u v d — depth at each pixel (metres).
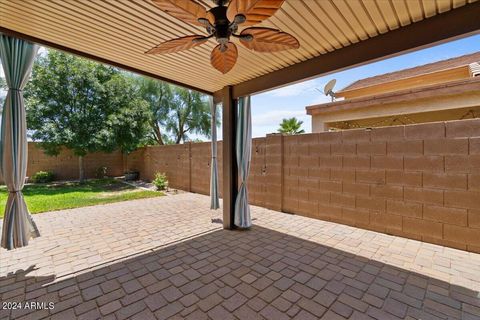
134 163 11.99
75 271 2.79
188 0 1.52
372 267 2.85
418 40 2.24
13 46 2.69
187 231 4.21
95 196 7.41
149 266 2.91
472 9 1.98
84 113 8.98
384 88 7.72
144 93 12.12
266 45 2.08
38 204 6.13
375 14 2.13
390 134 3.83
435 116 6.16
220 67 2.52
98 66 9.43
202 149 7.82
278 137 5.46
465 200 3.19
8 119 2.71
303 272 2.75
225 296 2.31
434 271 2.73
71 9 2.09
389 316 2.02
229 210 4.31
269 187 5.71
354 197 4.29
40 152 10.27
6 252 3.29
